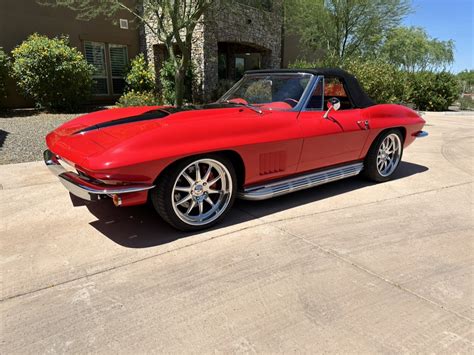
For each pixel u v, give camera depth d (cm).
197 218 334
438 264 287
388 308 231
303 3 1639
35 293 242
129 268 273
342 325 215
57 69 1049
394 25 1641
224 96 462
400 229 350
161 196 305
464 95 2155
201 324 214
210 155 319
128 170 278
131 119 350
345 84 450
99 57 1352
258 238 323
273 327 212
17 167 543
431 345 200
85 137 321
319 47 1781
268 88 428
